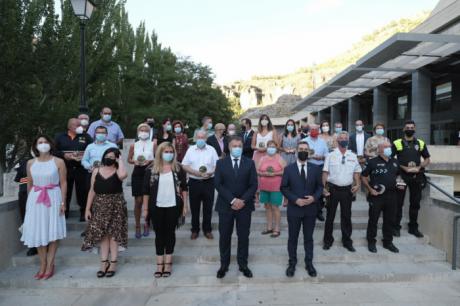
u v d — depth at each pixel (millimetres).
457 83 17188
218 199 4996
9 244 5402
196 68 23469
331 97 23062
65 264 5434
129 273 5062
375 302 4363
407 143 6086
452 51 12461
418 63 14719
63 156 6145
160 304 4355
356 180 5758
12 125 9055
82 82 7230
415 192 6078
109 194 4898
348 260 5543
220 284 4910
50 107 9695
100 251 5309
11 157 9922
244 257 4984
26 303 4398
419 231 6305
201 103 22953
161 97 20234
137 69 19156
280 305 4297
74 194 7152
